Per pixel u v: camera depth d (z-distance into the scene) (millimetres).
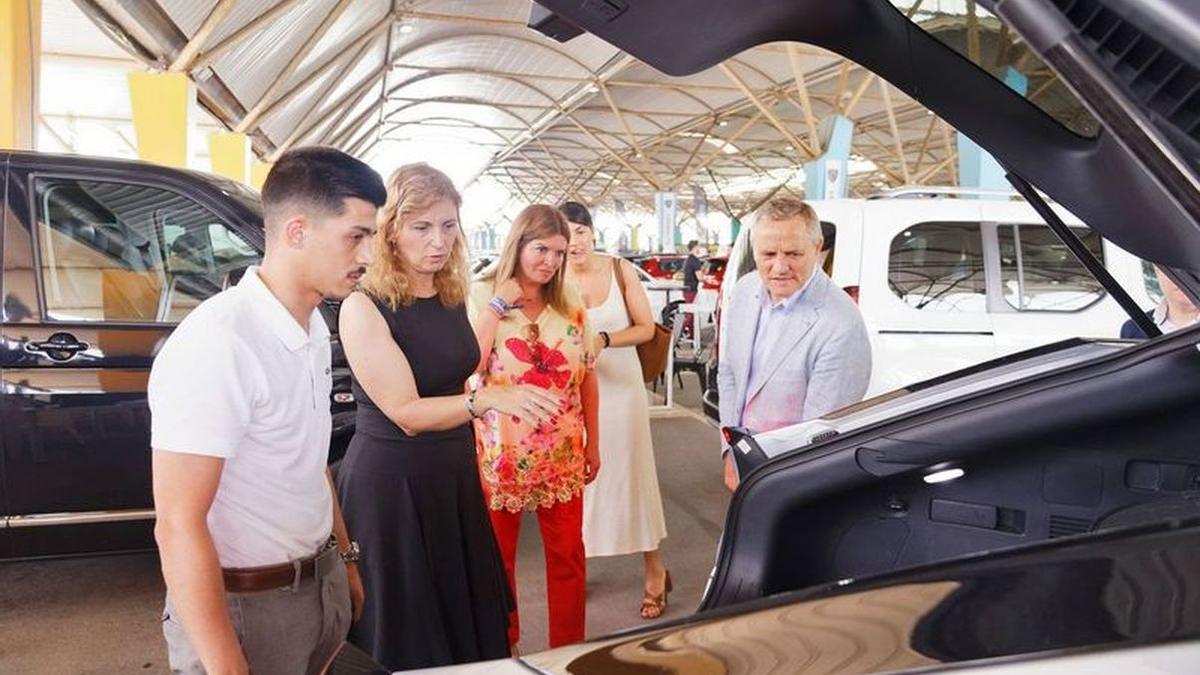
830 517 1707
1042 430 1471
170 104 9211
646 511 3453
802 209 2518
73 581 3943
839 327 2520
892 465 1615
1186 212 738
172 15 9398
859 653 729
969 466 1564
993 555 817
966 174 7820
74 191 3463
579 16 1186
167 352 1414
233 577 1541
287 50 13586
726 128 34375
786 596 904
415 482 2070
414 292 2084
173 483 1371
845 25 1176
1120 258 5051
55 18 11078
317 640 1637
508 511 2678
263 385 1465
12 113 6164
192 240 3637
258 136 17766
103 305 3492
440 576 2096
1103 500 1451
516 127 34094
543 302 2668
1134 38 676
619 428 3365
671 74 1336
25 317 3340
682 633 910
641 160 39719
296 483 1573
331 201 1479
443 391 2156
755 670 774
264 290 1505
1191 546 702
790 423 2590
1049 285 5078
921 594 785
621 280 3396
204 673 1554
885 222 4949
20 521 3367
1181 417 1381
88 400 3373
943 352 4918
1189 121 675
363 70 20453
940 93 1239
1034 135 1229
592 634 3426
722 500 5230
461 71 24531
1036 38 729
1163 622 610
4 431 3311
